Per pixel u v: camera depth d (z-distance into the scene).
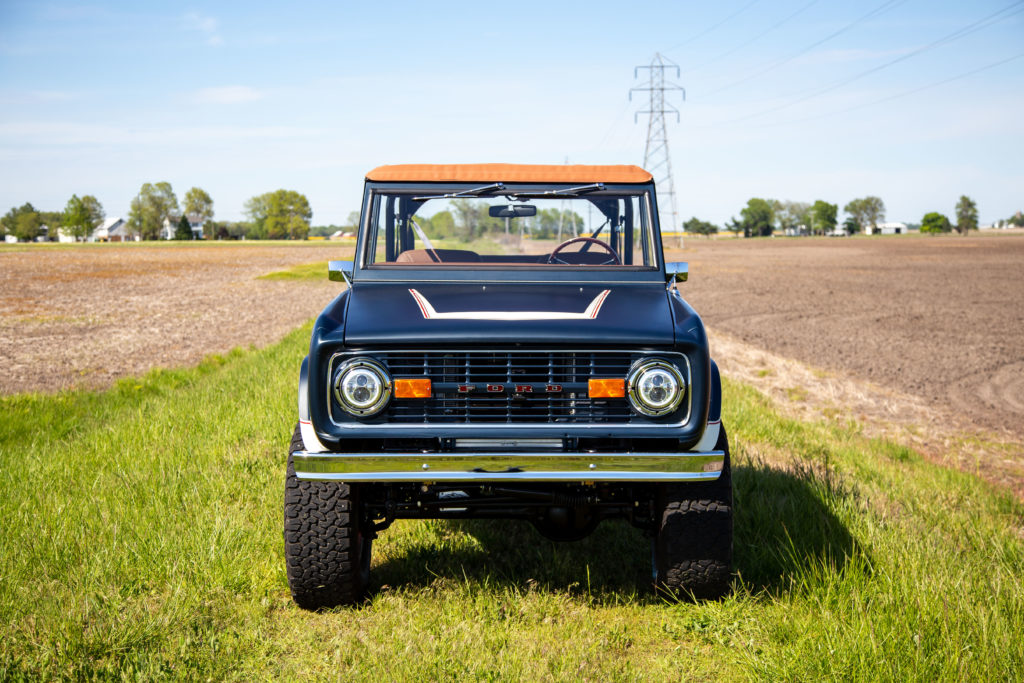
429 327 3.47
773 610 3.80
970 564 4.30
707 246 107.25
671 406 3.45
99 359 13.51
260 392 8.55
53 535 4.46
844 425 9.99
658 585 4.03
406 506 3.96
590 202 4.62
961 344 17.55
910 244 96.00
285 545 3.80
